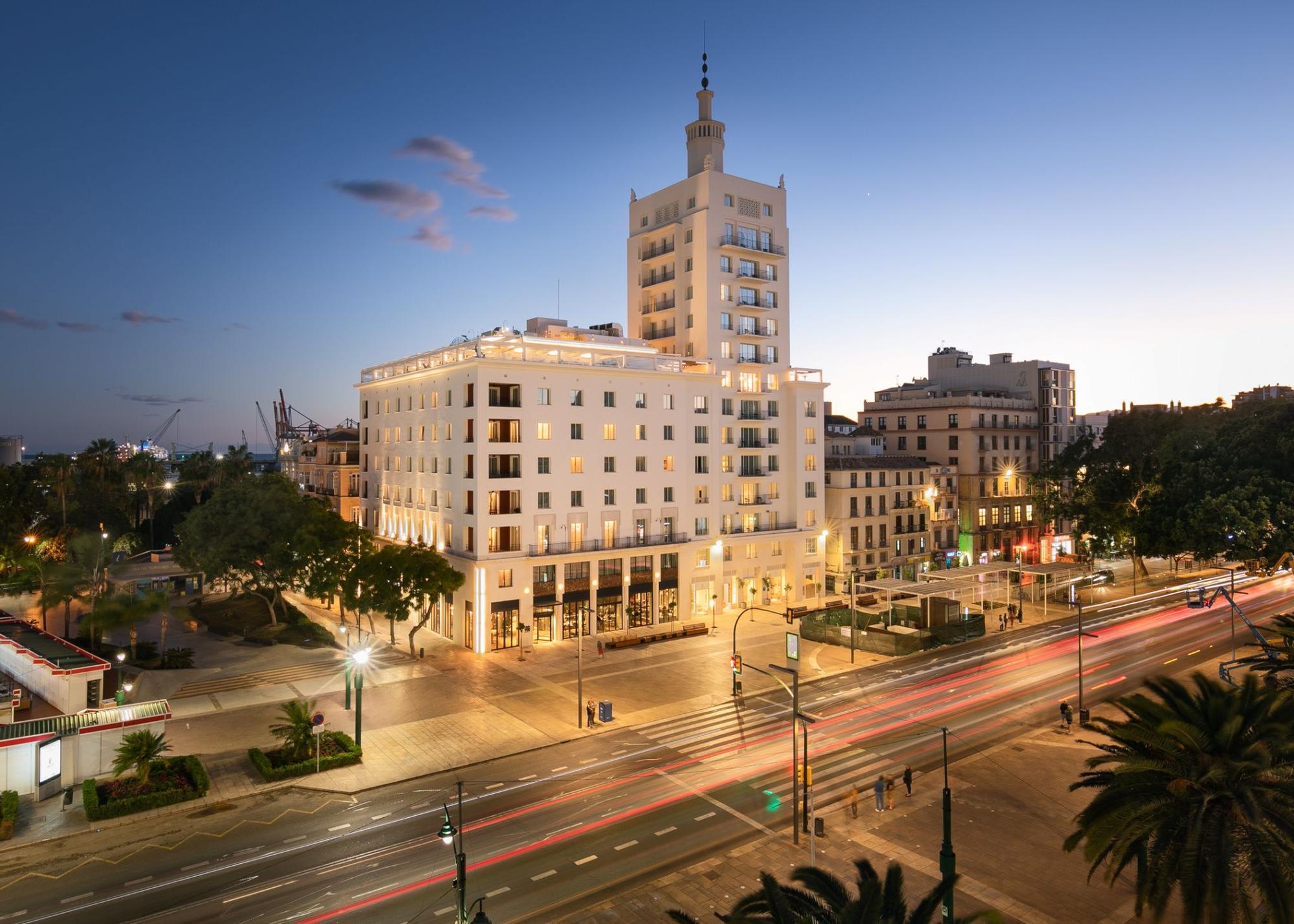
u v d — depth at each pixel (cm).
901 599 8656
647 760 4175
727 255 8162
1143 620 7756
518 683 5556
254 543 6919
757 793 3741
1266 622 7369
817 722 4756
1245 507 7744
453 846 3200
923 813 3494
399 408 7994
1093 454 10250
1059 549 11881
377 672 5841
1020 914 2689
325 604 7912
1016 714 4894
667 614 7406
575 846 3203
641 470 7250
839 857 3097
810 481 8738
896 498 9769
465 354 6919
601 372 6938
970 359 13675
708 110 8500
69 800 3575
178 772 3872
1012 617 7800
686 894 2831
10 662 4919
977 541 10888
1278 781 2175
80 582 6762
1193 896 2075
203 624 7300
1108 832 2303
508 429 6512
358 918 2684
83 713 3953
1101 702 5094
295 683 5566
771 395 8444
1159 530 8694
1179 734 2273
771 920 1903
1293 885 2020
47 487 9650
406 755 4222
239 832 3344
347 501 9694
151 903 2786
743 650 6594
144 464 11206
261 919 2683
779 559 8475
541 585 6625
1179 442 9312
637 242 8825
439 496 7056
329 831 3347
